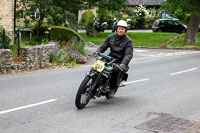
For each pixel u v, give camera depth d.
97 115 6.64
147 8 57.94
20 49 12.53
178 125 6.09
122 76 7.82
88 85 7.07
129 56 7.48
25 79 10.48
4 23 17.31
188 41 26.81
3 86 9.25
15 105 7.19
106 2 32.19
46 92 8.62
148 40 28.67
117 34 7.58
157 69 13.68
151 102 7.94
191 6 24.64
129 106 7.48
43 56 13.23
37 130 5.59
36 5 19.55
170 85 10.21
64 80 10.53
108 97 7.71
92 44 23.98
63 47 16.12
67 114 6.63
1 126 5.74
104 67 7.09
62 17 20.92
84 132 5.58
